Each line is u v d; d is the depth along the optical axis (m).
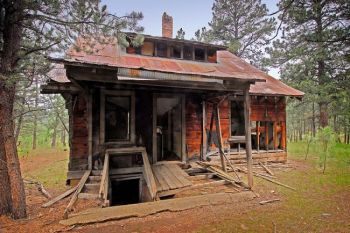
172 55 9.63
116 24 4.74
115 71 5.38
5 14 4.38
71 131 7.96
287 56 15.26
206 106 9.92
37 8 4.30
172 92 8.87
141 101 8.41
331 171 9.57
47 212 5.02
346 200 5.95
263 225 4.53
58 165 11.84
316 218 4.84
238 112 11.77
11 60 4.50
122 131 8.58
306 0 6.84
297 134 38.09
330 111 13.48
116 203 8.29
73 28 4.65
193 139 9.47
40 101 8.16
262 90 10.68
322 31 7.21
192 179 7.79
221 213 5.19
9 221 4.50
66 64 4.91
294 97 11.20
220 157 9.16
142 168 7.94
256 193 6.45
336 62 13.00
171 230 4.34
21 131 18.80
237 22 22.06
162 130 10.51
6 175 4.77
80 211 4.95
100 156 7.74
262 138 12.05
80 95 8.07
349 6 6.04
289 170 9.83
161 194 6.02
